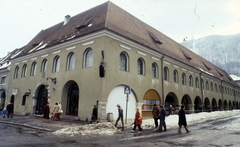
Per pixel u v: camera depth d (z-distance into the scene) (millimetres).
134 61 16062
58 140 7250
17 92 21469
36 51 19734
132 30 17672
